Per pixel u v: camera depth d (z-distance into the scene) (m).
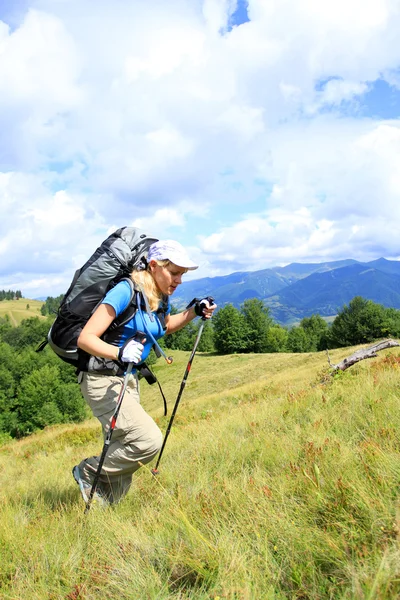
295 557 2.16
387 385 5.91
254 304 91.25
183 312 4.03
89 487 3.66
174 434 7.64
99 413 3.54
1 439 43.38
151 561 2.47
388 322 73.19
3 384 56.44
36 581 2.54
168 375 62.69
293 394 7.95
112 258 3.40
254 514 2.65
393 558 1.87
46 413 49.97
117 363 3.44
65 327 3.38
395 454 2.96
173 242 3.46
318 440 3.84
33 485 5.81
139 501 3.71
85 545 2.87
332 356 39.56
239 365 59.19
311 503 2.65
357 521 2.32
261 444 4.40
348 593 1.80
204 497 3.11
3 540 3.03
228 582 2.04
